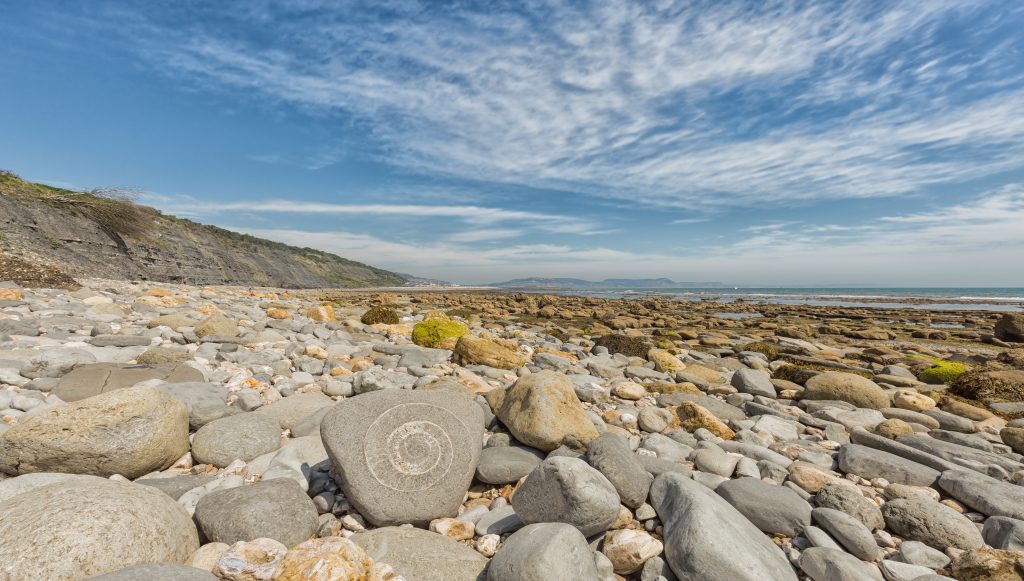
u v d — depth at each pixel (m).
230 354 8.00
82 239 32.03
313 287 84.50
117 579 2.31
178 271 46.69
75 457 3.86
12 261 15.24
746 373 9.35
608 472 3.95
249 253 73.44
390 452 3.97
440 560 3.16
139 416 4.16
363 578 2.71
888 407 8.01
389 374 7.78
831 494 4.16
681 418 6.65
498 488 4.48
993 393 8.75
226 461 4.55
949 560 3.48
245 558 2.78
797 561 3.42
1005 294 100.62
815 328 24.28
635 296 80.69
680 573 3.06
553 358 10.21
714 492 4.14
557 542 2.93
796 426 6.85
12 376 5.72
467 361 9.48
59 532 2.58
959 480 4.56
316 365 8.01
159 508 3.04
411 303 36.28
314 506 3.71
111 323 9.86
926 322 30.02
